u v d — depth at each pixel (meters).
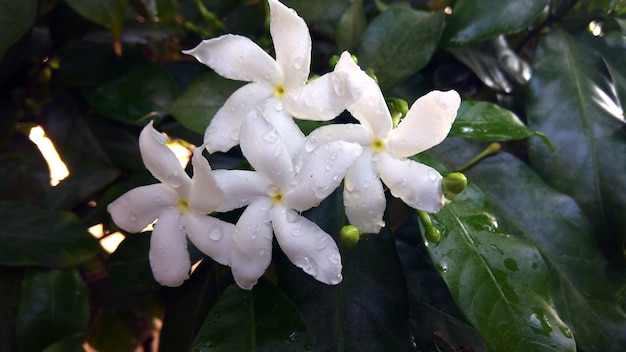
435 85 0.15
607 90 0.13
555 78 0.13
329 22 0.15
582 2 0.15
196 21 0.16
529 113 0.13
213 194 0.09
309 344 0.10
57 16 0.15
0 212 0.13
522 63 0.15
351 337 0.11
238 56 0.10
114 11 0.13
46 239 0.13
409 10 0.13
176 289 0.13
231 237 0.10
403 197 0.09
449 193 0.09
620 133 0.13
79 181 0.14
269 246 0.09
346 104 0.09
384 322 0.11
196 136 0.15
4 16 0.12
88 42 0.15
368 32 0.13
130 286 0.13
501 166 0.13
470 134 0.11
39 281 0.13
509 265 0.10
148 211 0.10
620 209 0.12
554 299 0.11
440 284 0.13
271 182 0.09
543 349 0.09
